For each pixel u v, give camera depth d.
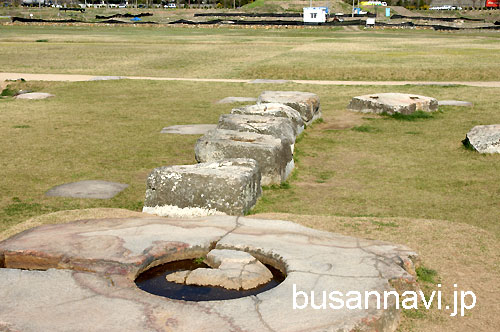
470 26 68.75
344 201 7.35
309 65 23.06
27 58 27.06
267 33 52.00
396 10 102.06
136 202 7.21
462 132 12.05
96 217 6.22
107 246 4.89
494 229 6.23
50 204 7.06
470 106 15.17
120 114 14.30
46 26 61.34
